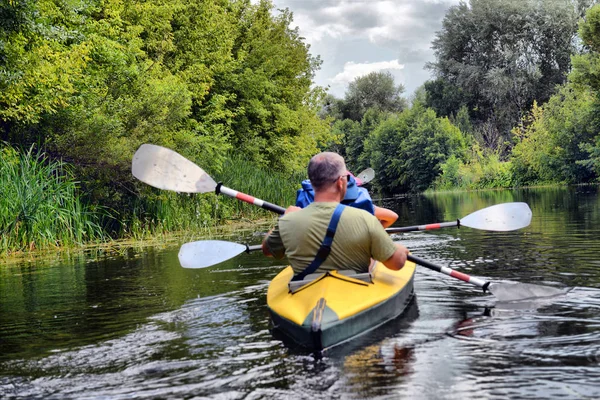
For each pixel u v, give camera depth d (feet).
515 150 125.18
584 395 8.25
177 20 58.65
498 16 167.02
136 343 11.94
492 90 161.68
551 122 114.01
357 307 11.75
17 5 31.83
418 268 19.95
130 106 40.55
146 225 39.47
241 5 76.38
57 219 33.27
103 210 38.86
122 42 46.11
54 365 10.71
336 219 12.59
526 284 14.58
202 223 44.62
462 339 11.18
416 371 9.50
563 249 22.66
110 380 9.74
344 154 229.86
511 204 17.92
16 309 16.22
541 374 9.11
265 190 58.65
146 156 17.65
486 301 14.49
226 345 11.45
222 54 63.10
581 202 53.57
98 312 15.20
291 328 11.48
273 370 9.85
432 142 149.69
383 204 87.35
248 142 68.80
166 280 19.80
